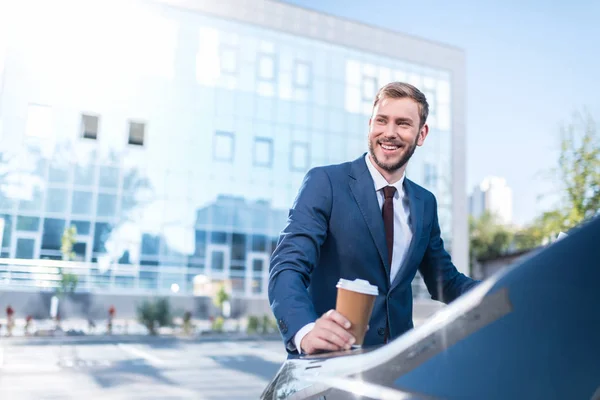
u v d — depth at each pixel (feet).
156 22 65.67
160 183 64.23
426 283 5.46
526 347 1.82
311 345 2.79
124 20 64.49
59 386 30.45
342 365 2.32
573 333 1.79
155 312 58.44
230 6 67.97
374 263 4.48
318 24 71.61
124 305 59.62
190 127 65.98
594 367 1.71
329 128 71.61
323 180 4.55
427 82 76.43
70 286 57.21
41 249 58.85
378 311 4.44
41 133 60.23
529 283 1.96
